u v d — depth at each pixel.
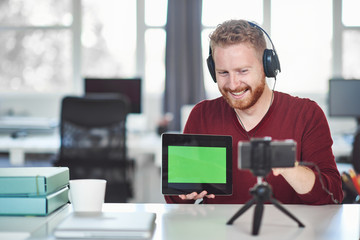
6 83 5.02
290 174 1.21
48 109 5.00
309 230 1.00
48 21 4.98
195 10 4.66
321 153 1.49
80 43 4.96
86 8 4.96
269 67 1.38
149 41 4.95
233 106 1.42
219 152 1.28
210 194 1.27
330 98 3.91
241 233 0.98
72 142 2.93
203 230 1.00
